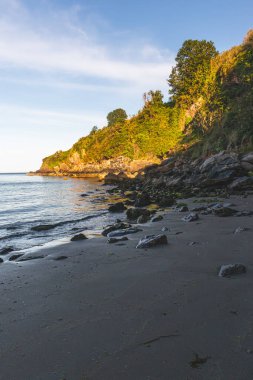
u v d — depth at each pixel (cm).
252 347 291
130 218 1371
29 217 1636
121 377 263
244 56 5566
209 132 5031
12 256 755
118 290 476
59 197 2950
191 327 340
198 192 2191
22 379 268
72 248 816
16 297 474
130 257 666
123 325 358
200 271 537
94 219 1448
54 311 412
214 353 287
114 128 11844
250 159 2494
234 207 1309
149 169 5372
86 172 9869
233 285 457
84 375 269
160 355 291
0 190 4566
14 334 352
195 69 7575
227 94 5228
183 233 869
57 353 307
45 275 586
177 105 8012
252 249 649
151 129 7775
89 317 386
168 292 450
